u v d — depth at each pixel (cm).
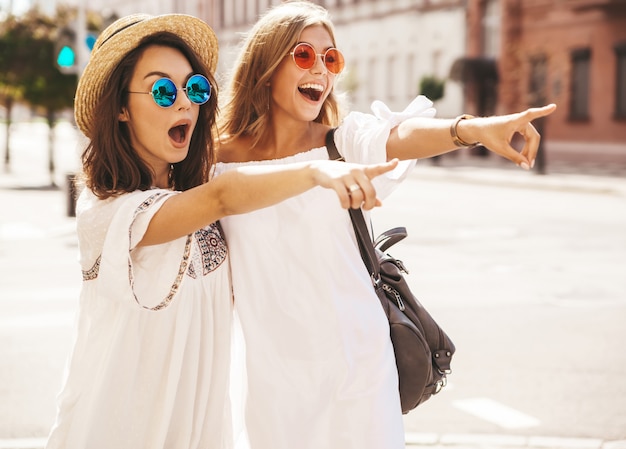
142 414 226
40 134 6681
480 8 3297
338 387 242
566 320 703
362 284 248
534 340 636
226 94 273
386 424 238
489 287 838
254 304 243
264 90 264
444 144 226
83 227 220
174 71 228
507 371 556
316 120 285
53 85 1983
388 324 252
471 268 947
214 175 261
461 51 3397
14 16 2005
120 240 209
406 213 1525
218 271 240
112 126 225
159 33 229
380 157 237
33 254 1034
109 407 222
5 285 830
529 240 1173
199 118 244
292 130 268
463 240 1174
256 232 244
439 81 3189
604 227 1317
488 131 213
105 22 1472
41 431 447
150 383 225
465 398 504
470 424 460
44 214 1456
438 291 817
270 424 241
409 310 268
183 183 248
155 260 220
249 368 242
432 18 3541
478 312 729
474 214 1509
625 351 607
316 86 260
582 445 424
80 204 226
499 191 2052
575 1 2927
